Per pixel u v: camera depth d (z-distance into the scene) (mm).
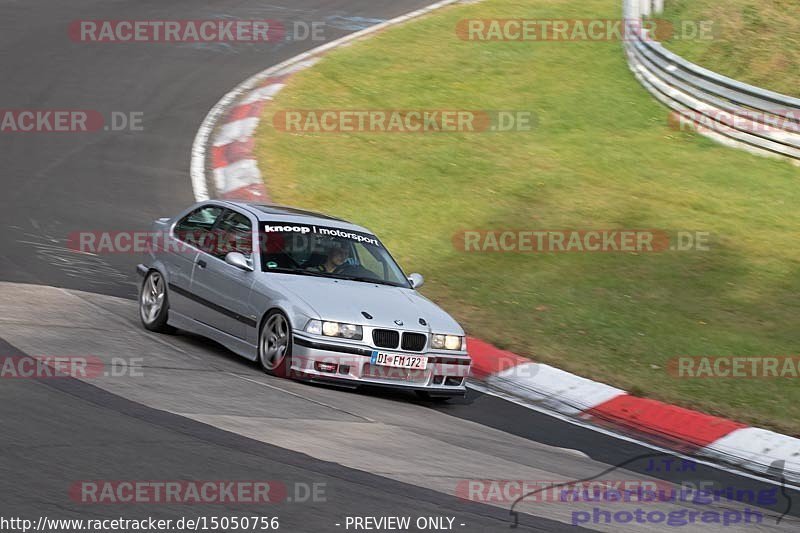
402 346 28812
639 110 66000
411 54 76688
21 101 62500
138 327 33000
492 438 26688
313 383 28781
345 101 66875
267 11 90438
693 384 33812
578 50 76625
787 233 49375
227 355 31141
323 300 28781
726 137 61000
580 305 40688
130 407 22844
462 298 41188
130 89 67125
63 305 33938
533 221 50031
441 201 52438
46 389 23328
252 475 19312
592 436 28953
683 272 44281
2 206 45875
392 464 21719
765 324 39406
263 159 55875
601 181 55438
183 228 33438
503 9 87875
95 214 46750
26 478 17438
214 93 67625
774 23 73562
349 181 54312
